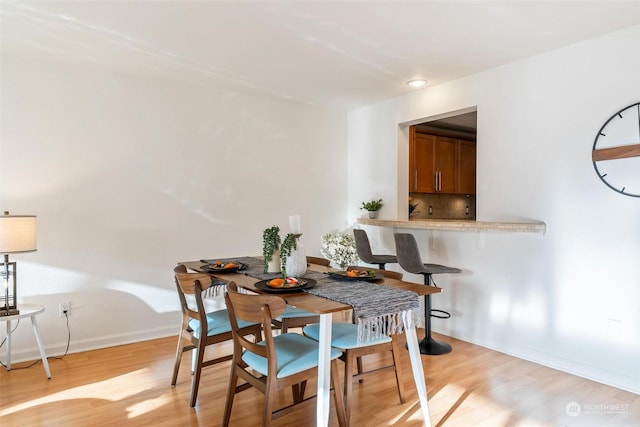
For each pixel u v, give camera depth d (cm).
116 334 361
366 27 264
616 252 274
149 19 254
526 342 324
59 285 336
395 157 440
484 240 351
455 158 584
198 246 402
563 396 261
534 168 318
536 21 256
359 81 380
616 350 275
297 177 466
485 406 248
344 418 210
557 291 305
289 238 250
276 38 283
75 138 341
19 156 319
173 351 345
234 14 247
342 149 502
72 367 309
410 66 339
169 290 386
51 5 236
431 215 593
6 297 279
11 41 288
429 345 344
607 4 234
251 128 431
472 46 297
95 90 349
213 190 410
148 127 373
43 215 329
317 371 201
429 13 245
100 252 353
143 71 355
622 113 270
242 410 244
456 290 375
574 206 295
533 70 318
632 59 266
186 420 232
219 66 341
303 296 209
